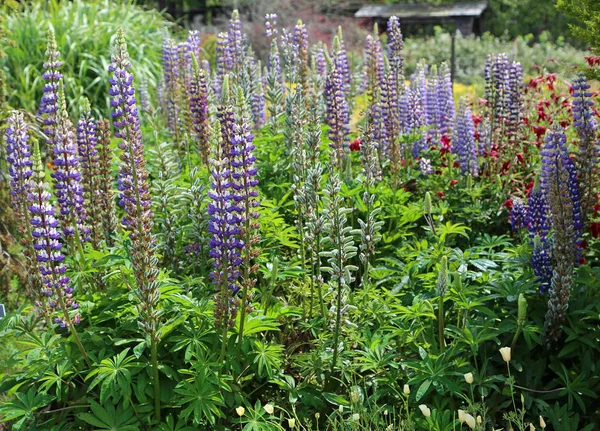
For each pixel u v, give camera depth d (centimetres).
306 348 516
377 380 461
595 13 603
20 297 704
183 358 446
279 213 618
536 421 448
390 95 686
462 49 2694
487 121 779
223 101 466
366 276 508
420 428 440
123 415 408
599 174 582
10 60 1222
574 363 485
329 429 447
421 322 485
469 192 682
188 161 686
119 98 422
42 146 835
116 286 482
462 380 441
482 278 510
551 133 492
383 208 618
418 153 787
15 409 411
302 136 568
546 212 529
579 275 502
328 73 639
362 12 3494
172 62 823
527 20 3659
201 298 468
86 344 447
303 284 532
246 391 474
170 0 3494
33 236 434
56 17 1319
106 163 553
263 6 2700
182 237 545
